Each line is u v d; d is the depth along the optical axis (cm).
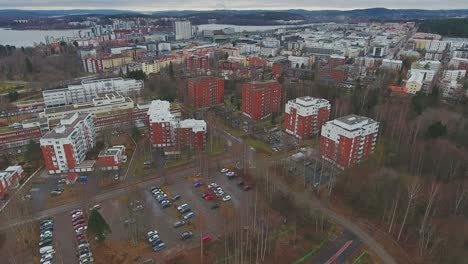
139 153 18150
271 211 12875
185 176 15812
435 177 14438
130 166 16712
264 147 18800
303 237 11462
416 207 12450
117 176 15525
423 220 11162
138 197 13788
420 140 17200
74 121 17538
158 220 12525
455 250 10488
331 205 13288
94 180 15412
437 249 10581
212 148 18650
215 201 13750
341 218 12512
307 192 14175
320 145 17188
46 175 15912
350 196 13488
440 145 15875
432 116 19588
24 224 11838
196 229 11981
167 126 18400
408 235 11319
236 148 18650
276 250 10850
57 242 11356
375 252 10738
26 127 18775
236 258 10250
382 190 13150
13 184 14762
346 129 15488
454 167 14825
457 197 12619
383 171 14438
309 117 19312
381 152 17400
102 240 11006
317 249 10925
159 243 11169
